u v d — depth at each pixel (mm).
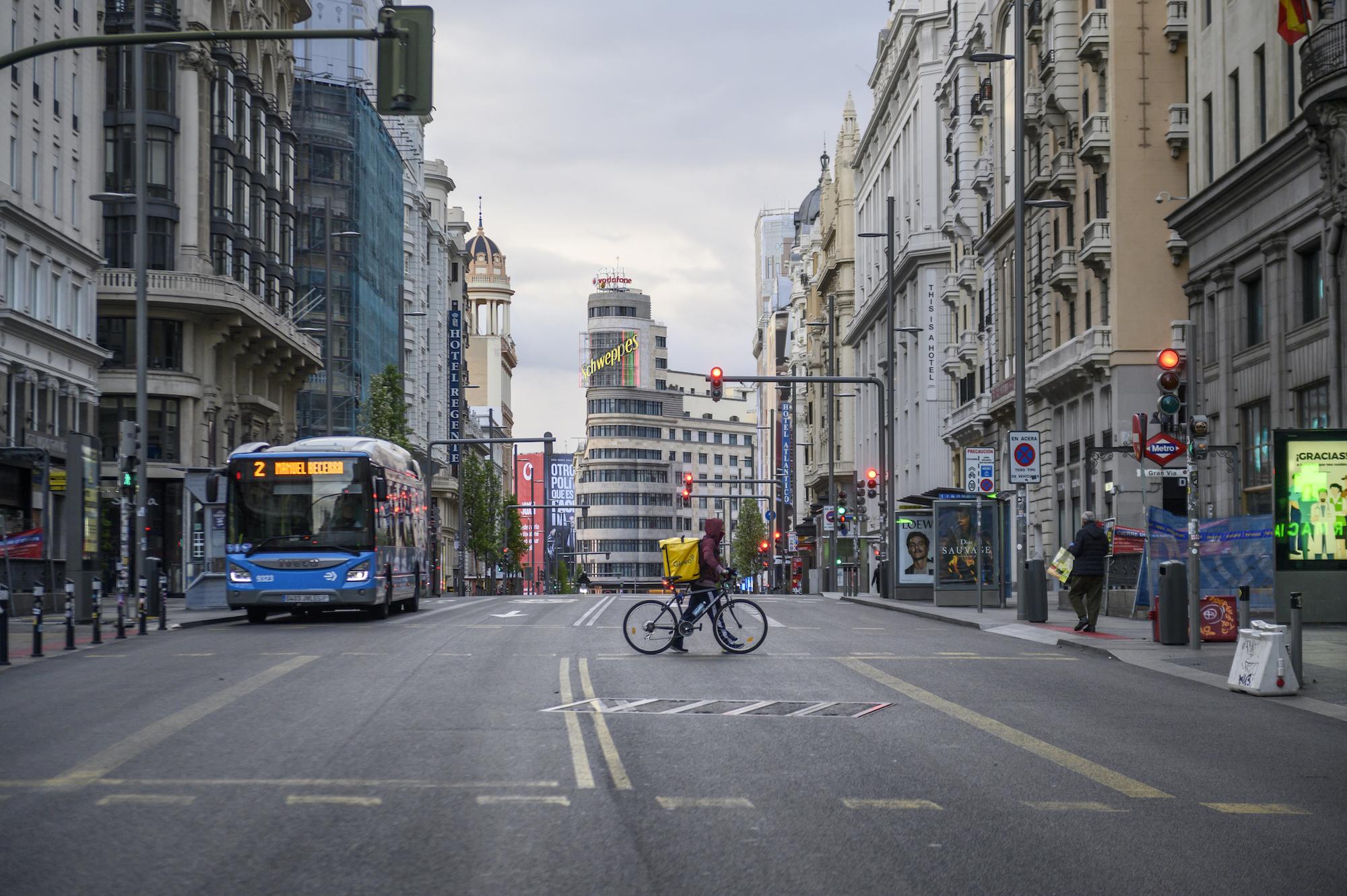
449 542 123625
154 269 60500
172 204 60844
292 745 12703
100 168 60062
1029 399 55219
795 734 13586
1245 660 17359
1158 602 23375
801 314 137000
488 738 13164
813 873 8141
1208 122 41156
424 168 134875
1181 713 15414
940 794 10617
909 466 84812
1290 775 11656
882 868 8289
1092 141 46125
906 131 86250
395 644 24109
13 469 39625
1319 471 23922
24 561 37219
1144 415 29562
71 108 53375
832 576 67312
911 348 83938
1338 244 31953
